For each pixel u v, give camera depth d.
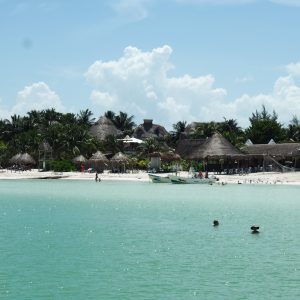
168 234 32.38
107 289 19.94
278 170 97.56
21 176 103.56
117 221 38.47
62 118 154.38
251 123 150.88
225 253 26.47
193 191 69.31
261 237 31.41
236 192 67.06
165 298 18.94
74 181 94.31
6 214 43.12
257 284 20.75
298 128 148.25
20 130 149.88
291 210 46.16
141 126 165.88
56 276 21.69
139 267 23.31
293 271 22.78
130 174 104.00
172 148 142.50
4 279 21.20
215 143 98.38
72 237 31.05
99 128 154.12
